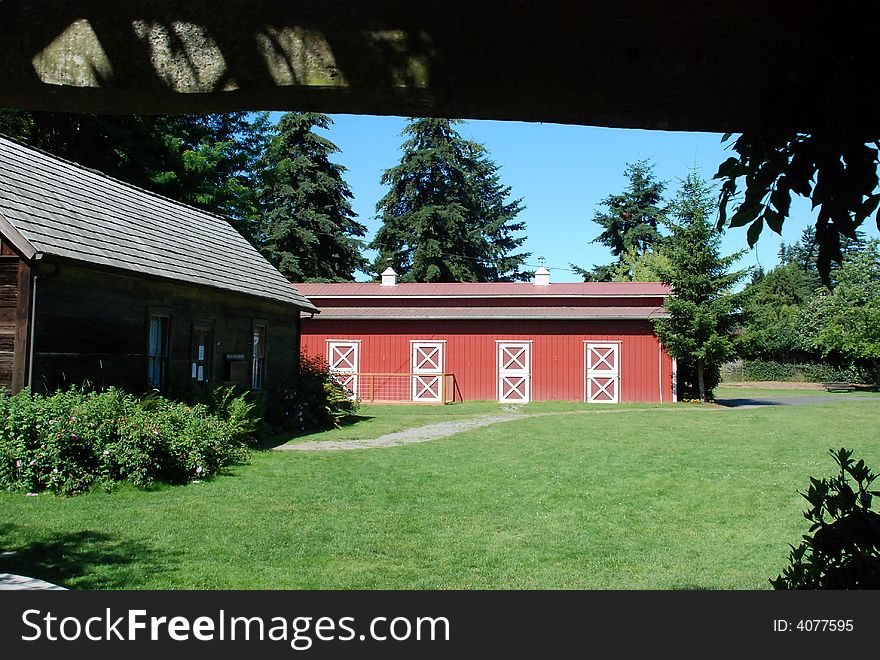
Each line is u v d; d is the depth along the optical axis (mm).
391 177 50500
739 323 25609
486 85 1801
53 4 1805
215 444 10836
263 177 32375
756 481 10031
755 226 2154
